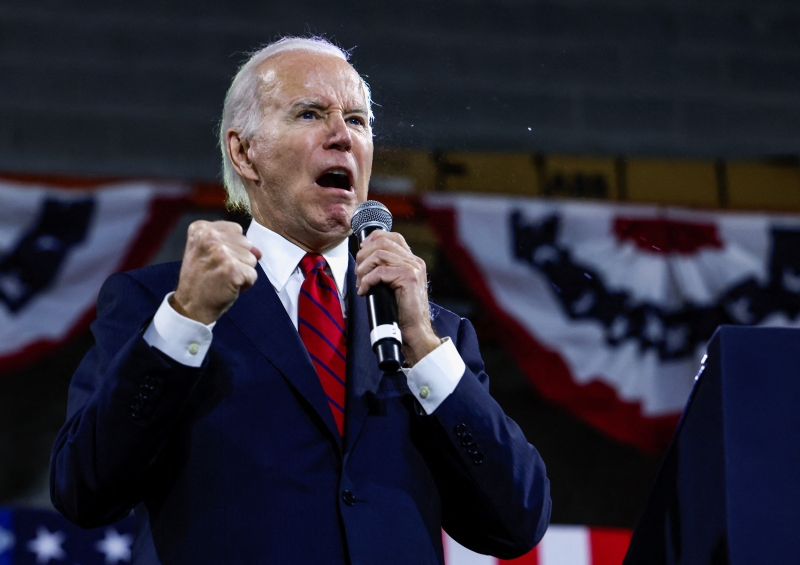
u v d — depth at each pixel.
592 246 16.55
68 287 15.53
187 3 18.34
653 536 4.38
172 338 4.93
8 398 17.25
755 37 19.72
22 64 17.88
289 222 5.96
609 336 16.23
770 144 19.11
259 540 4.84
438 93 18.19
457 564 9.31
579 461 18.17
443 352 5.37
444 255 16.17
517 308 16.14
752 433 3.87
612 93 18.92
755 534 3.77
